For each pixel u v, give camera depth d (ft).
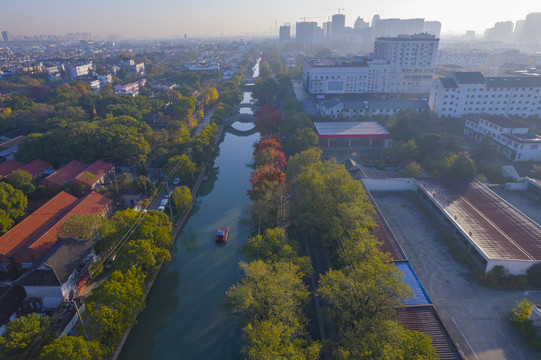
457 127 588.50
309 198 291.79
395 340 161.68
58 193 379.96
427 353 151.53
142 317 247.70
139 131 531.09
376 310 184.34
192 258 310.24
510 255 255.50
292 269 210.79
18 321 181.68
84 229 270.46
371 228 287.28
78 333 201.98
